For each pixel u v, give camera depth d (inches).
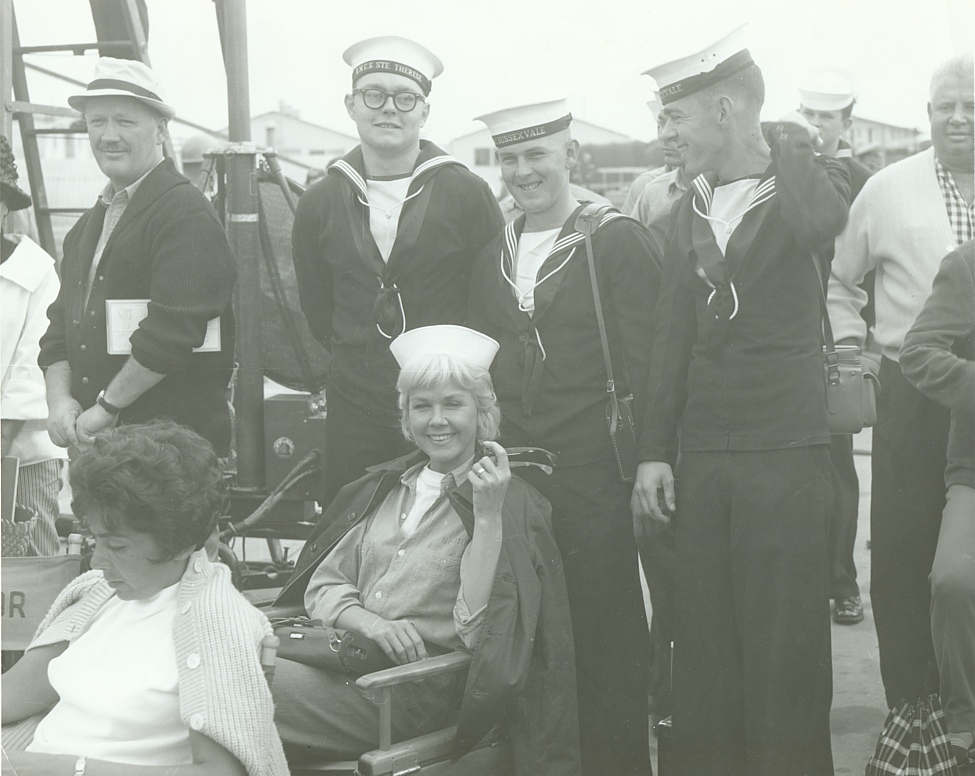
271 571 129.3
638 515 98.4
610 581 99.7
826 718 93.7
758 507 91.6
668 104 94.5
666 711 118.5
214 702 62.8
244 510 124.3
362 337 108.2
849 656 119.1
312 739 88.8
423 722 90.2
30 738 70.4
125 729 65.6
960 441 93.6
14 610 107.0
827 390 92.5
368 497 98.3
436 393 92.3
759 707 92.7
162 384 107.0
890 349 100.5
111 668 66.6
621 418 99.4
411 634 89.6
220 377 110.3
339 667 88.4
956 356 94.0
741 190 93.9
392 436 108.9
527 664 86.4
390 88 105.0
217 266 106.0
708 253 93.0
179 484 64.2
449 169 107.2
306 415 122.0
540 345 99.8
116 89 104.7
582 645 100.3
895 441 100.5
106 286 107.1
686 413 96.3
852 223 99.2
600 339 99.0
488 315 104.0
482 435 95.0
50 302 117.1
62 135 133.4
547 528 93.2
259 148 120.6
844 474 112.0
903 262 98.3
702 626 96.0
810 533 91.4
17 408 114.4
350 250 107.6
